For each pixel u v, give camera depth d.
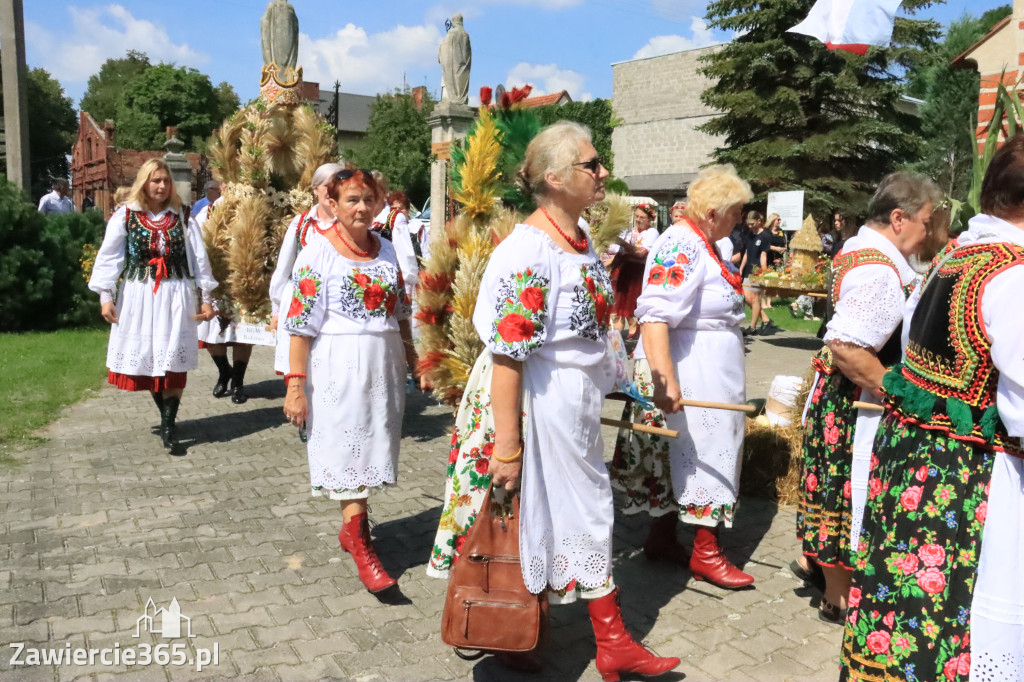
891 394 2.22
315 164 6.27
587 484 2.72
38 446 5.47
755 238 13.12
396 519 4.34
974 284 2.02
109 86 72.50
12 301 10.14
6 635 3.00
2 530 4.00
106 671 2.78
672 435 2.83
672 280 3.23
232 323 6.51
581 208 2.64
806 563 3.63
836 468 3.08
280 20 6.38
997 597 1.98
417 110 40.03
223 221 6.41
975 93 20.23
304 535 4.06
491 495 2.63
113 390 7.23
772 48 20.41
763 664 2.95
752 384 8.26
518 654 2.85
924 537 2.08
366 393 3.42
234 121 6.38
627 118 35.56
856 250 2.86
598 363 2.72
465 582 2.62
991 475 2.02
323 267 3.38
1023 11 5.74
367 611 3.30
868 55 19.89
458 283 3.32
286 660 2.90
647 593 3.52
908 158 21.12
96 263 5.18
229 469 5.09
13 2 11.74
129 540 3.93
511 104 3.63
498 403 2.55
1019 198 2.04
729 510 3.52
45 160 54.84
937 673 2.05
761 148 20.61
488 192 3.48
